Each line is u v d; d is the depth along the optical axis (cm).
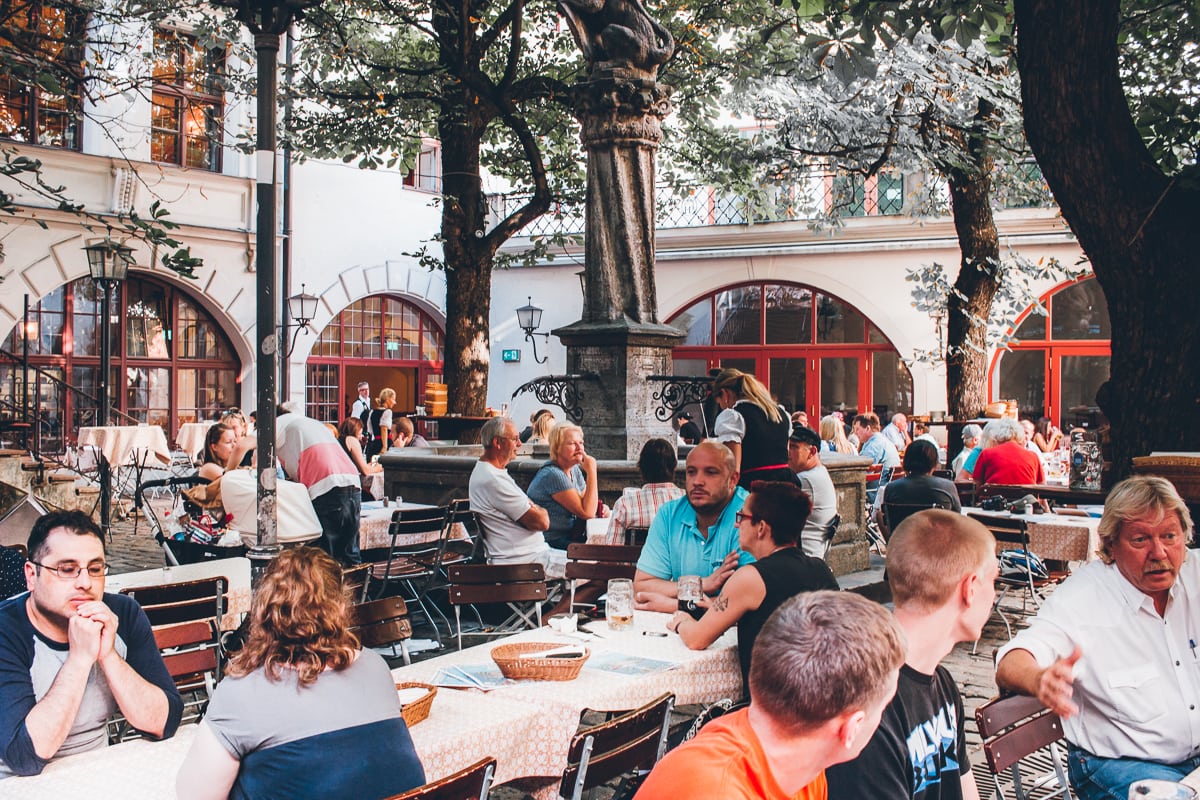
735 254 2181
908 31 561
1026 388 2052
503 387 2392
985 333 1380
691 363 2266
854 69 552
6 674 311
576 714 355
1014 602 938
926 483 841
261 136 489
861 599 195
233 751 264
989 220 1355
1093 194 504
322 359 2133
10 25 806
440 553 778
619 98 891
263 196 489
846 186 1595
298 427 804
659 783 185
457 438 1322
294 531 693
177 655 430
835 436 1291
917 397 2067
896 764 252
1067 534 802
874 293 2102
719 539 505
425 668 406
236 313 1916
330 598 280
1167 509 341
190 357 1903
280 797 262
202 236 1850
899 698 259
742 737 189
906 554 268
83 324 1780
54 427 1734
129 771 295
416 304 2281
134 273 1809
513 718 339
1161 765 340
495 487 713
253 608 278
